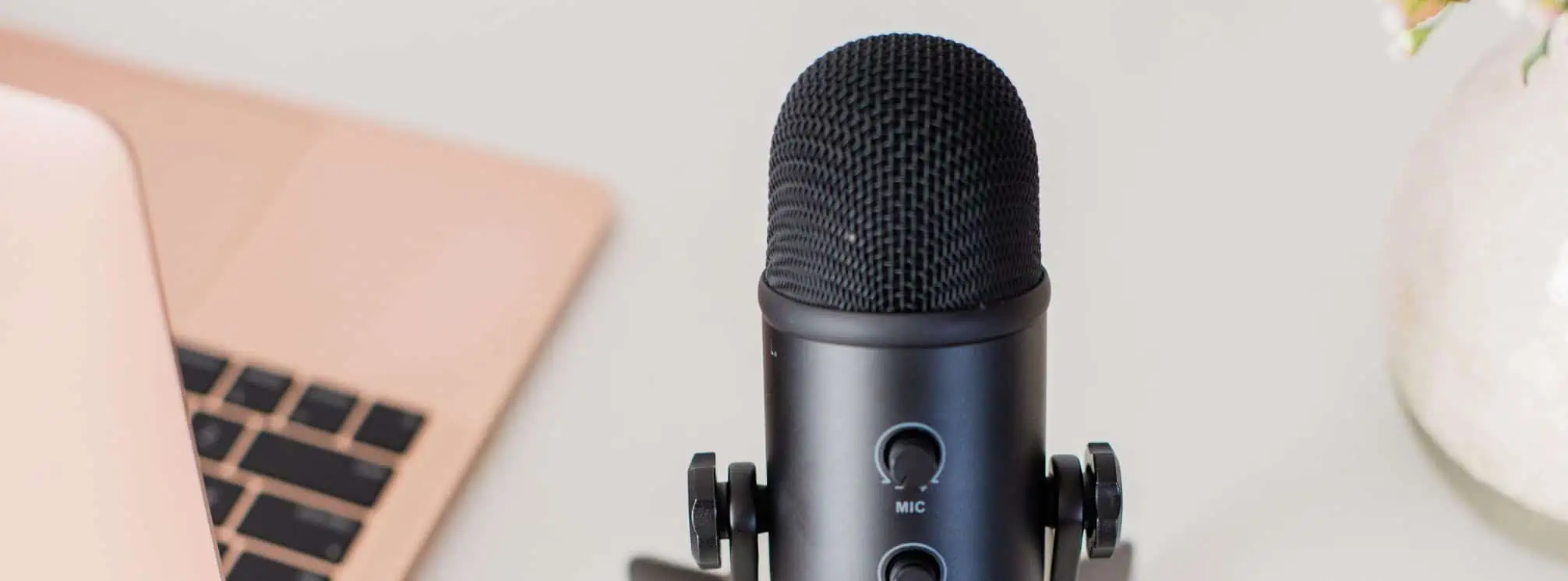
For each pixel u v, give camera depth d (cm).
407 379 67
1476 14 67
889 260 51
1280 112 69
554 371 69
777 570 54
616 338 70
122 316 54
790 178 51
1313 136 69
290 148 72
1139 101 69
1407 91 68
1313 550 65
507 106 72
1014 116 51
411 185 71
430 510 65
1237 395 68
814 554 53
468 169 71
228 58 72
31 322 53
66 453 54
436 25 71
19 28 72
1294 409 68
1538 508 63
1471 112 60
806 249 51
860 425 52
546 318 69
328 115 72
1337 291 69
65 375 54
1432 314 62
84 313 54
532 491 67
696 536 54
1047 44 69
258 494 65
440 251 70
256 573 64
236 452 66
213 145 71
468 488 67
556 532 66
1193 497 66
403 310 69
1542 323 59
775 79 70
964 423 52
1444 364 62
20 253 53
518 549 66
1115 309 69
